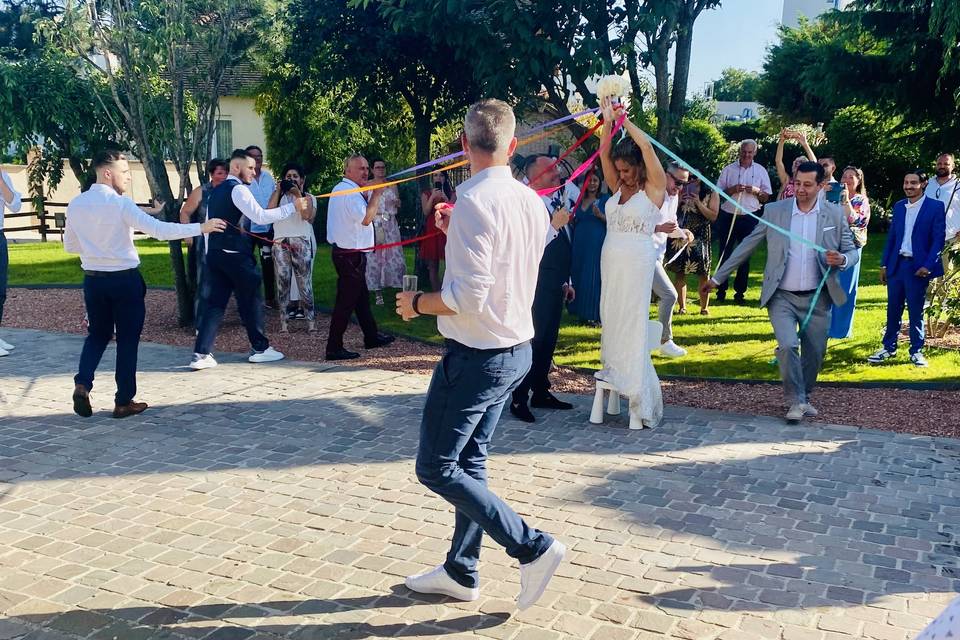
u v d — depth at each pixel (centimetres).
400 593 362
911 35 1327
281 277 909
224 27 917
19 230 1884
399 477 498
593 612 347
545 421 608
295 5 1104
